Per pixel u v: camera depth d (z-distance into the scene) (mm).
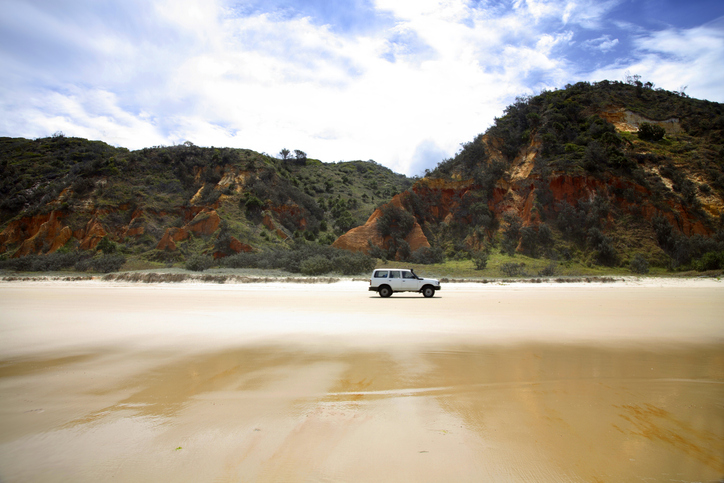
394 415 5363
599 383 6660
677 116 55438
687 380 6797
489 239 44750
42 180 64875
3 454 4387
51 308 16672
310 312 15367
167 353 8836
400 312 15328
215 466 4125
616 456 4262
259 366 7754
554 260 40156
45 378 7059
